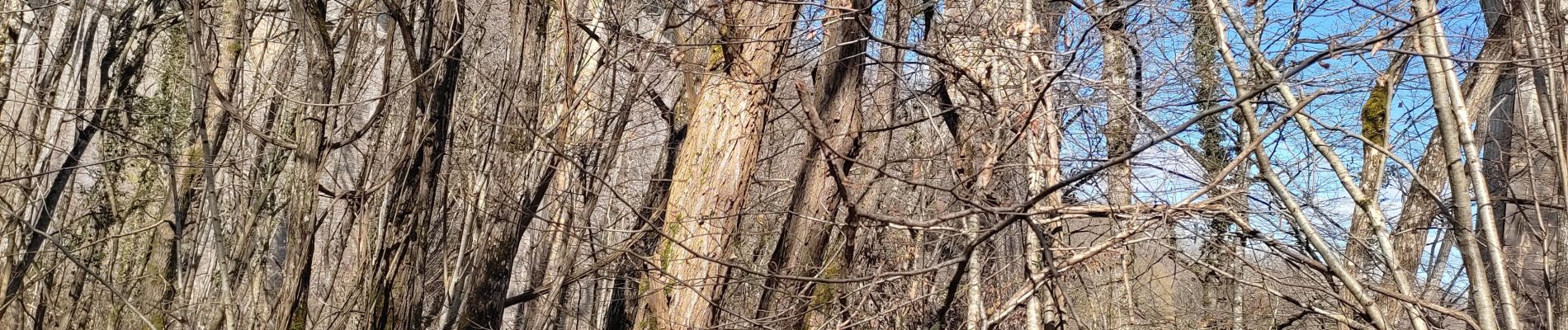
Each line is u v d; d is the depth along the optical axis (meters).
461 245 8.63
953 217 5.19
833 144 7.40
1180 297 8.25
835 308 7.50
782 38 7.17
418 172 7.49
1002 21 6.98
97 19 9.48
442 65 7.55
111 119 9.35
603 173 9.31
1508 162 7.30
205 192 8.20
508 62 8.45
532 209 8.98
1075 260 6.61
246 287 7.10
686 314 7.05
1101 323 7.41
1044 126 6.80
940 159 7.36
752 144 7.32
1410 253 7.61
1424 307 5.80
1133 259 7.80
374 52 7.60
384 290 7.21
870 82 8.77
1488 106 7.38
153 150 8.99
